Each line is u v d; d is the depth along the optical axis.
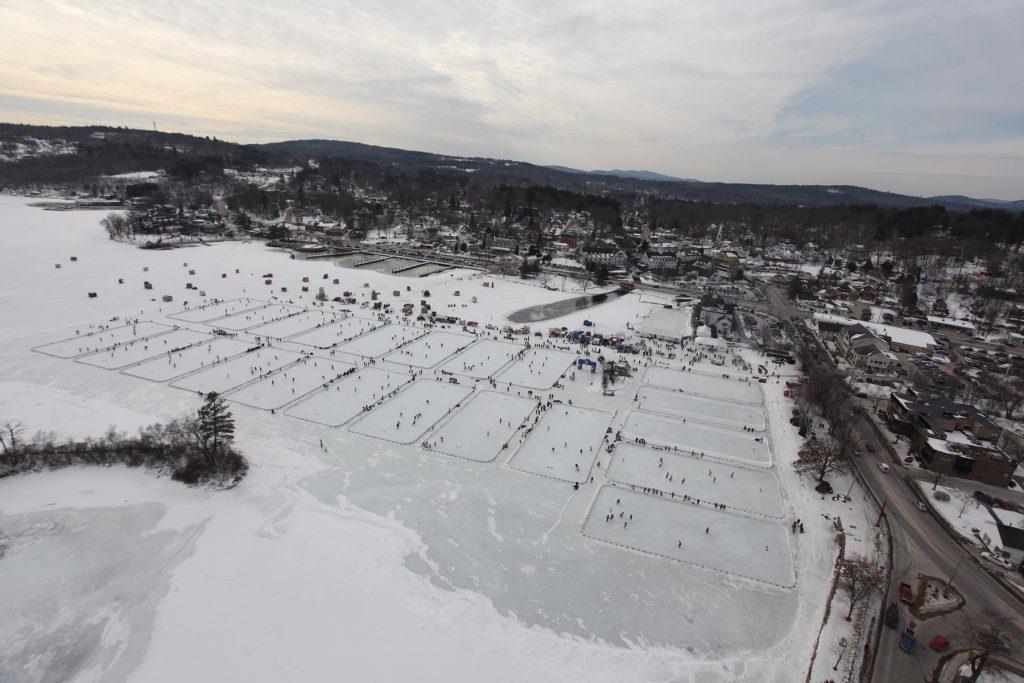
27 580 67.00
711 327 173.25
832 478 93.38
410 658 57.94
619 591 67.94
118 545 72.81
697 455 99.94
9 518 77.06
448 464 93.25
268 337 151.38
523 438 103.00
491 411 113.81
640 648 60.31
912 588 68.50
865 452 101.75
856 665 56.75
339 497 82.81
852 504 86.19
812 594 68.19
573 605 65.62
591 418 113.00
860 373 142.88
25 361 127.50
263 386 120.31
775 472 95.44
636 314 195.00
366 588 66.50
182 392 115.44
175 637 59.91
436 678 55.91
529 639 60.91
